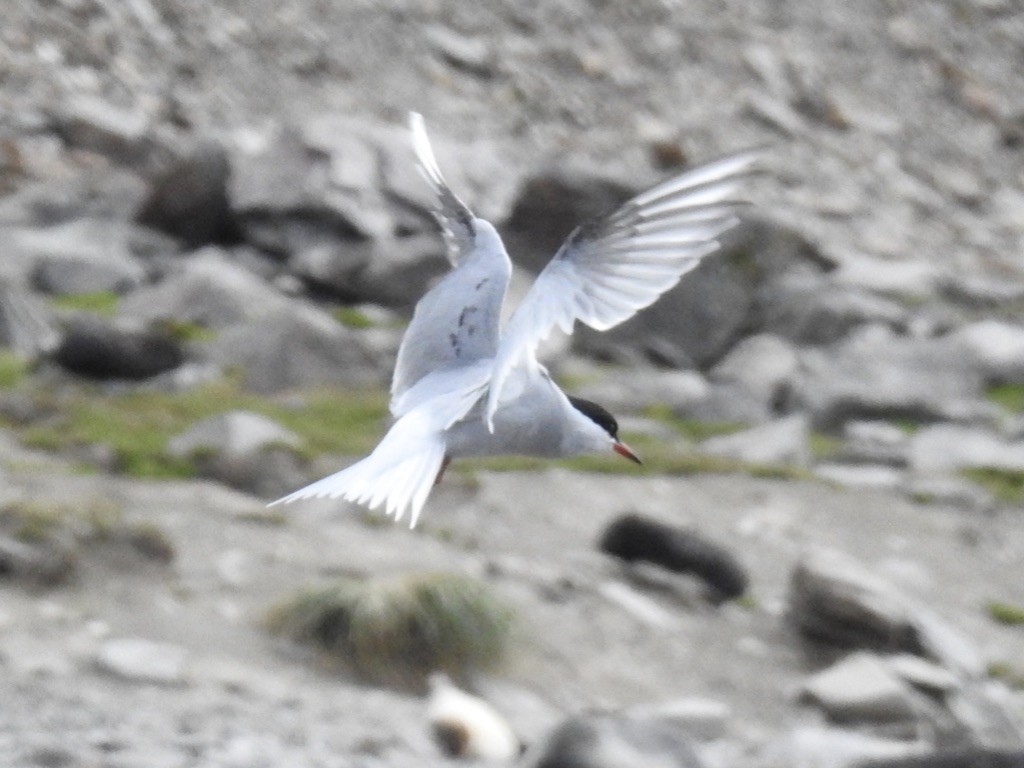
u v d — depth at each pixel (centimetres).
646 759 975
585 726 988
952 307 2366
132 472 1431
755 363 2038
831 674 1273
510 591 1320
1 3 2547
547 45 2906
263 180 2114
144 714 1025
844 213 2686
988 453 1852
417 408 614
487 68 2794
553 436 636
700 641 1330
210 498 1385
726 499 1620
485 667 1191
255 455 1448
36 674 1057
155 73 2541
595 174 2105
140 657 1098
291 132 2170
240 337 1772
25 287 1928
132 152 2323
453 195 664
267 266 2050
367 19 2797
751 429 1842
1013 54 3438
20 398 1557
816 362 2059
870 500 1673
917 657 1336
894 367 2028
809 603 1365
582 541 1464
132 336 1694
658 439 1769
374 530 1392
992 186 3020
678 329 2098
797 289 2166
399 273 2042
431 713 1091
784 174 2764
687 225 581
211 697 1068
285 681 1123
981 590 1529
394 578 1209
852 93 3117
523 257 2091
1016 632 1459
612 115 2794
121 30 2589
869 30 3309
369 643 1165
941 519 1659
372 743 1038
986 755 984
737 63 3047
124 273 1958
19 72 2431
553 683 1208
